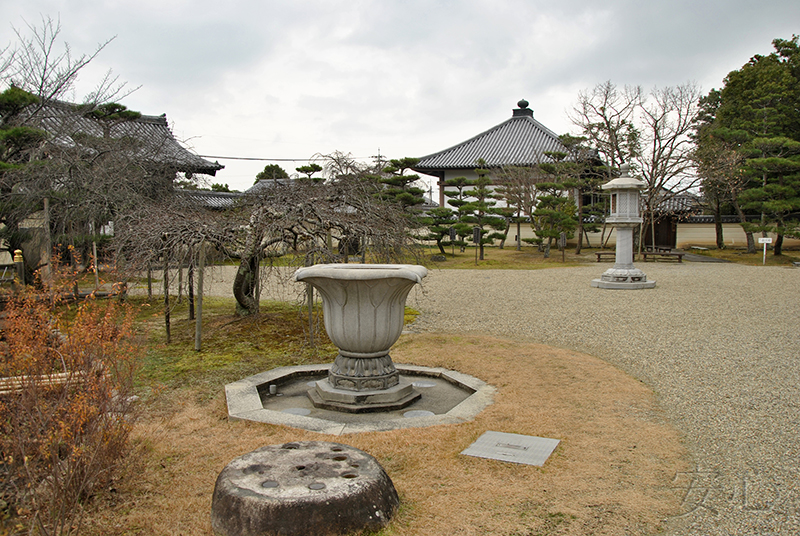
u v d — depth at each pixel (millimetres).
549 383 6035
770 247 29438
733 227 31250
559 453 4109
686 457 4062
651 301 12266
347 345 5562
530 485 3580
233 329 8922
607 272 15453
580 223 27672
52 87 13984
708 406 5285
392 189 23328
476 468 3846
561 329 9383
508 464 3908
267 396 5992
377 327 5465
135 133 16375
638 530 3053
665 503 3352
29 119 12930
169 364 7000
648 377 6441
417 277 5188
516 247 30922
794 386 5891
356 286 5309
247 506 2854
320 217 8258
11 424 3148
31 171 11391
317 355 7516
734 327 9188
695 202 29609
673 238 31391
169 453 4137
